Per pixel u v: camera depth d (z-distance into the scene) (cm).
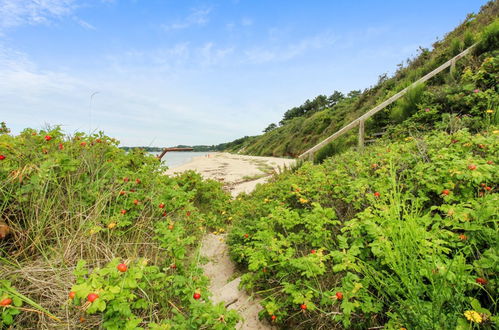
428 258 143
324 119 1988
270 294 213
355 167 332
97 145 296
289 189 341
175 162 2000
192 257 246
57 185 210
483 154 265
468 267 132
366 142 682
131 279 128
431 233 163
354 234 184
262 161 1723
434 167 232
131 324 113
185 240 184
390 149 358
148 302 148
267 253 216
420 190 222
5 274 145
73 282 155
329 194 293
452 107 510
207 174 1060
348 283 152
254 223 299
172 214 271
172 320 143
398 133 556
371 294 155
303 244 236
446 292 125
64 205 209
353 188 250
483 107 455
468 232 161
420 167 240
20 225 183
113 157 307
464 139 279
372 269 160
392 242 162
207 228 413
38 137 238
